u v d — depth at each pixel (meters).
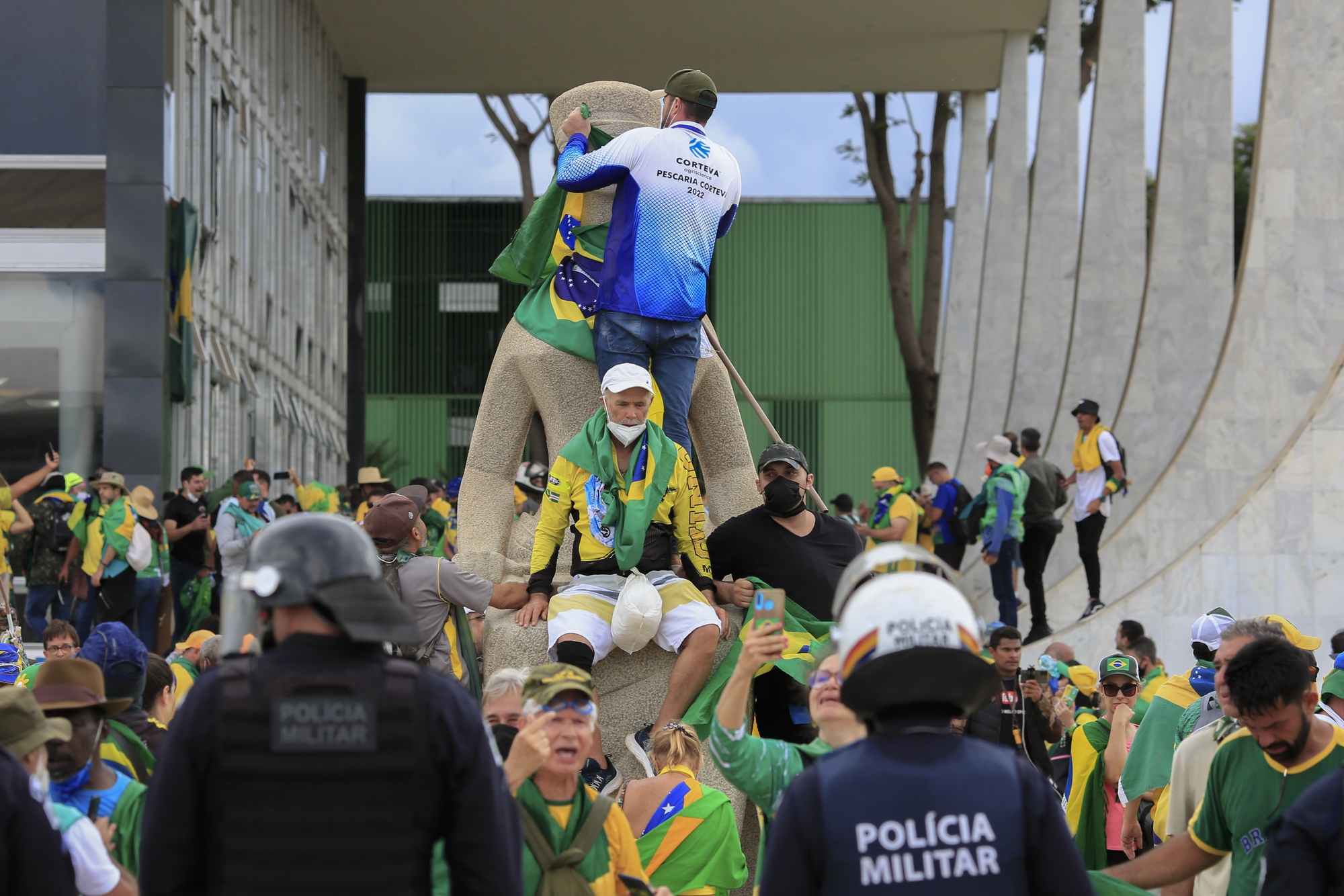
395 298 41.69
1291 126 14.81
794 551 6.84
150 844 2.65
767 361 40.75
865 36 30.42
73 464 15.45
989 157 33.84
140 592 12.52
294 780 2.62
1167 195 18.83
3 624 11.48
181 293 16.53
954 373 32.16
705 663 6.55
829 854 2.71
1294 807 3.16
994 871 2.68
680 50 31.83
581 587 6.58
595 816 3.91
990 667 2.83
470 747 2.73
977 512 15.14
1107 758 7.35
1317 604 13.48
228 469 20.44
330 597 2.70
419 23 30.33
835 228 40.91
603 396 6.56
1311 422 13.61
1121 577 16.14
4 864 2.79
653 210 6.93
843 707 3.87
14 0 15.64
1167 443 18.72
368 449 39.94
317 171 29.48
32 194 15.57
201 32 18.66
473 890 2.72
